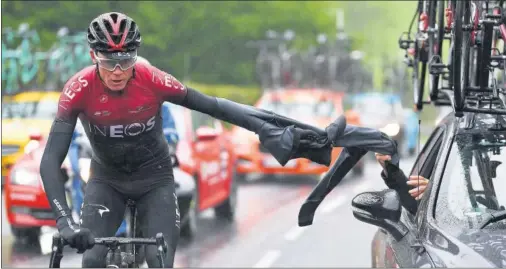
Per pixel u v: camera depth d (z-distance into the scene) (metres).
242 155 42.66
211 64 64.81
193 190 24.73
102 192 13.47
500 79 15.30
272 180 44.28
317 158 12.86
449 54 14.71
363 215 12.05
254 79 68.56
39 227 25.41
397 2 81.00
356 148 13.36
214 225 31.23
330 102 46.41
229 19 63.75
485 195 12.27
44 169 12.27
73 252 25.19
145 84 12.70
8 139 33.72
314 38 75.38
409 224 12.76
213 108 12.81
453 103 13.05
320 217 33.34
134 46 12.13
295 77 69.19
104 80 12.42
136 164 13.36
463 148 12.91
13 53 45.53
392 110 58.16
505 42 13.63
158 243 11.31
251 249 26.91
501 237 11.26
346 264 24.61
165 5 57.81
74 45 49.03
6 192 25.48
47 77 47.41
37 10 51.03
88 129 13.06
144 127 13.05
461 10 12.95
